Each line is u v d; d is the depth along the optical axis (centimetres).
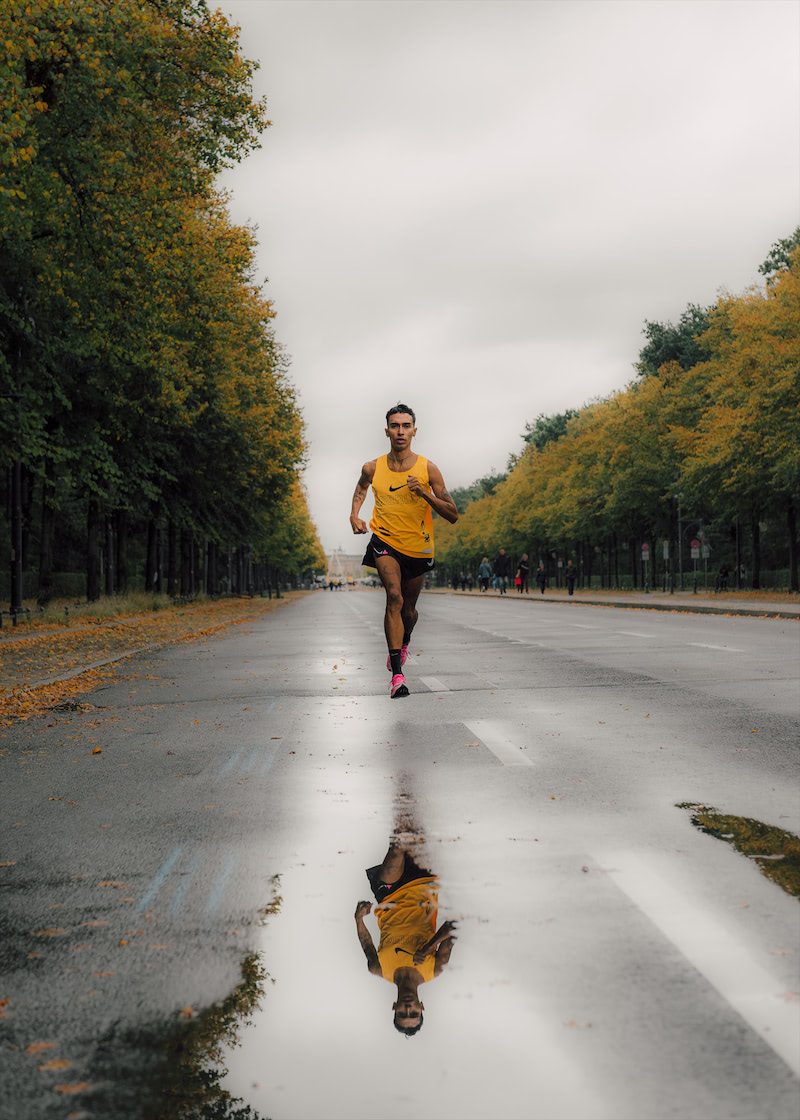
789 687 1052
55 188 1952
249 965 331
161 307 2412
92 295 2239
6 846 502
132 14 1884
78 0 1795
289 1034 278
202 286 2736
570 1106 237
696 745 730
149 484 3441
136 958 342
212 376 3700
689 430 5384
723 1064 255
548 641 1852
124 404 2941
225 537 4909
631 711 906
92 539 3438
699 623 2420
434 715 919
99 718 964
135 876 443
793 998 295
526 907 381
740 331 4144
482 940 347
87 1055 270
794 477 3975
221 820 545
